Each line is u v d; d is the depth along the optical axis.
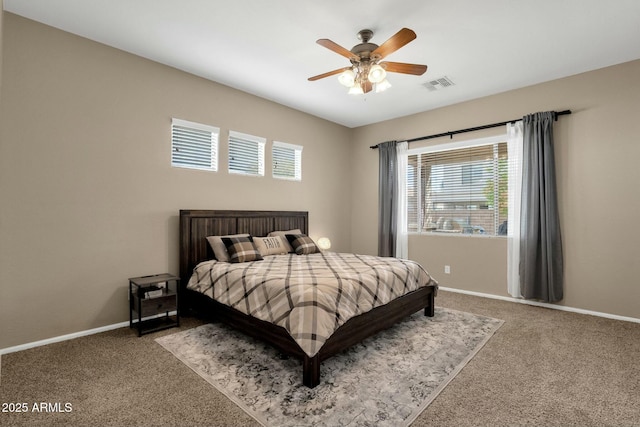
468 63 3.64
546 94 4.11
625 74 3.61
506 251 4.43
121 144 3.39
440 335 3.14
